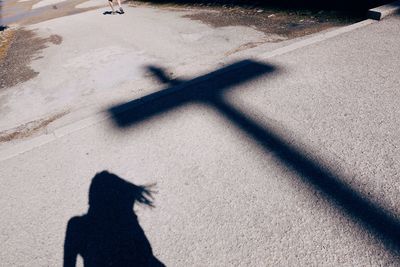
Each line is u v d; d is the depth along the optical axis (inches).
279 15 267.9
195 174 111.2
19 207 112.0
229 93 154.6
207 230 91.2
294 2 283.9
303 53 180.2
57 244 96.3
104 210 104.3
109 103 172.6
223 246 86.0
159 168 117.0
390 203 88.9
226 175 108.2
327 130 119.1
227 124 132.8
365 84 141.6
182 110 148.6
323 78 152.1
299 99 140.0
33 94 205.8
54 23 452.4
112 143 135.3
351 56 167.3
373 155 104.8
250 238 86.7
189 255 85.8
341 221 86.4
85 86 203.3
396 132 112.6
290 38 213.2
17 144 148.6
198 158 118.0
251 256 82.3
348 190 94.7
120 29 346.0
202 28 285.7
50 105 185.2
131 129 142.3
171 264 84.7
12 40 384.8
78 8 568.4
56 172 125.1
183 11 378.3
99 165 124.4
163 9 418.3
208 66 194.1
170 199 103.5
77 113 167.6
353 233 83.0
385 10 201.9
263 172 106.4
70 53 283.7
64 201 111.0
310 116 128.1
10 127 167.6
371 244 79.9
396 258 76.2
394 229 82.4
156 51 247.0
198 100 154.0
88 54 270.8
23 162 134.6
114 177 117.0
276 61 176.7
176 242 89.9
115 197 108.3
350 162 104.0
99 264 88.5
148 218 98.5
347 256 78.3
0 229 104.8
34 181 122.6
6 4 850.8
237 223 91.4
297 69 164.4
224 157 116.0
